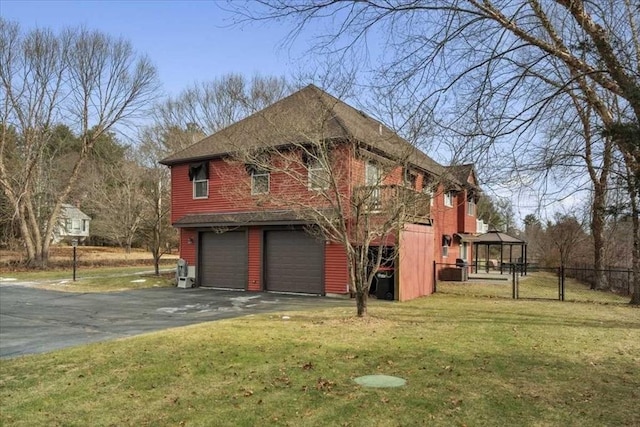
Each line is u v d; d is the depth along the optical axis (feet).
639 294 45.03
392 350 24.09
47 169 117.70
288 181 53.06
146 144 107.45
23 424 14.85
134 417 15.34
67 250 127.24
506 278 77.36
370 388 17.95
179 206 64.23
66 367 21.27
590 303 45.57
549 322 33.37
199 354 23.26
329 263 52.08
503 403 16.43
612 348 25.05
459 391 17.66
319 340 26.48
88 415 15.56
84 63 97.66
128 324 33.96
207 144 63.93
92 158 126.82
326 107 32.50
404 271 47.52
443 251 76.74
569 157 19.72
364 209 34.78
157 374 19.98
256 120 59.67
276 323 32.27
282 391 17.70
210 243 61.16
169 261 122.31
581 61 17.25
